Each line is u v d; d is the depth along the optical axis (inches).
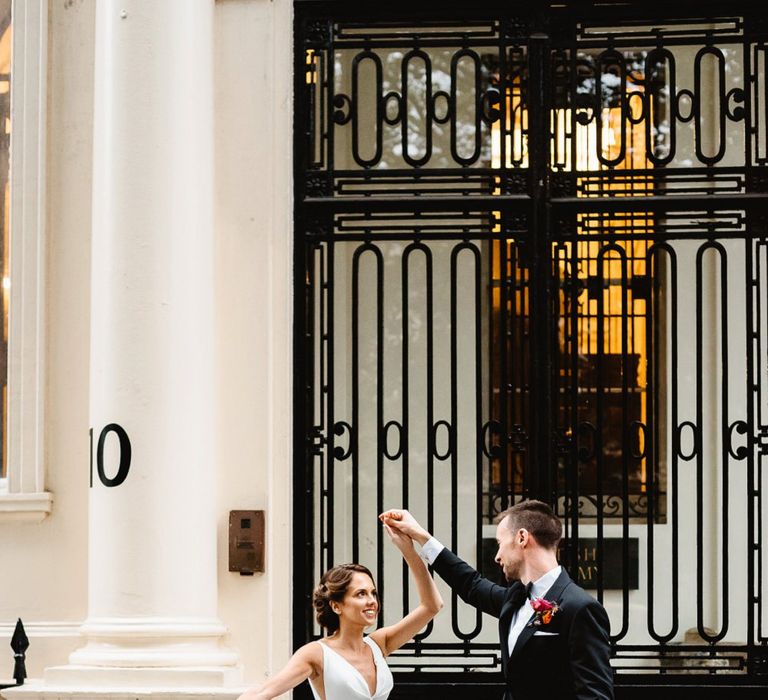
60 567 263.7
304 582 265.6
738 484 377.1
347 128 378.9
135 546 247.6
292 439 266.5
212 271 259.8
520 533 207.6
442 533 378.3
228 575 258.4
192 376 252.5
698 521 268.5
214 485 257.3
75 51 271.7
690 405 380.5
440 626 374.0
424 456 380.5
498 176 274.5
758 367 267.3
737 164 371.9
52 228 269.4
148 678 243.0
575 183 275.4
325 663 221.0
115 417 249.9
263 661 256.2
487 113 276.1
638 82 285.1
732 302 379.2
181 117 255.8
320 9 276.7
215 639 251.0
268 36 267.4
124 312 251.1
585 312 384.2
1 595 263.9
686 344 381.4
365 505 378.3
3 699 242.4
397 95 276.1
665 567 378.9
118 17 256.4
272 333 262.5
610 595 380.2
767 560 374.6
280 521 260.4
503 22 275.9
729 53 374.9
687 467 380.2
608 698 193.2
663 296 385.4
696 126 272.7
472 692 264.5
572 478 269.6
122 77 255.1
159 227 252.5
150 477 248.5
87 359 267.1
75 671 244.5
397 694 266.4
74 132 270.7
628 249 382.0
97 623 247.8
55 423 266.8
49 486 265.7
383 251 383.9
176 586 248.1
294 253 271.7
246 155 265.3
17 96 268.2
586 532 382.6
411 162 274.4
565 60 282.2
